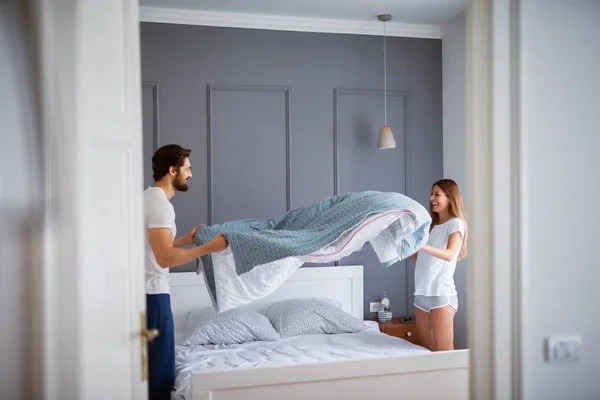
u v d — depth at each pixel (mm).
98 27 1587
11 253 1419
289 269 3084
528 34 1886
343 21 4781
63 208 1446
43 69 1441
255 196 4664
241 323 3893
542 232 1908
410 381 2516
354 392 2445
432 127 5035
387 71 4934
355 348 3580
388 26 4883
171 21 4488
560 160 1927
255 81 4656
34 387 1416
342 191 4836
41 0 1434
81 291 1455
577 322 1946
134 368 1775
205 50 4566
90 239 1512
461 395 2580
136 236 1809
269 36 4684
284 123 4719
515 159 1876
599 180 1969
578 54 1947
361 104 4883
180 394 2838
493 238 1865
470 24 1895
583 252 1951
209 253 3045
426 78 5020
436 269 3744
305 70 4754
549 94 1915
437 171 5047
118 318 1677
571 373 1939
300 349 3580
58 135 1449
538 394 1908
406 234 3133
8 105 1431
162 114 4504
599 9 1966
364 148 4895
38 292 1416
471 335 1893
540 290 1908
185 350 3611
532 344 1901
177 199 4527
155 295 2781
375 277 4898
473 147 1897
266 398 2355
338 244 2977
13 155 1432
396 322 4727
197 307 4324
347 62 4840
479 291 1888
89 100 1521
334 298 4648
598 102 1972
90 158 1518
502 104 1872
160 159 2941
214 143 4590
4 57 1427
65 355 1446
